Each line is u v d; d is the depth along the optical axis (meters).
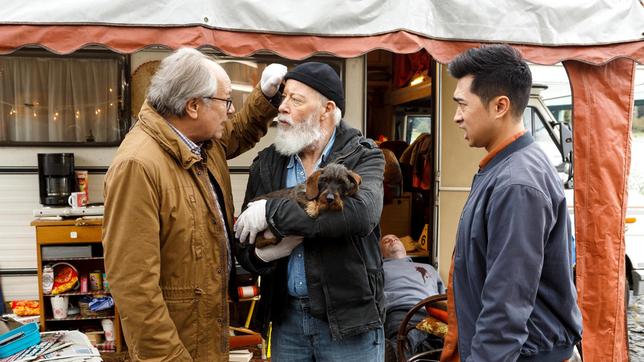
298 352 2.55
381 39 3.33
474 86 1.94
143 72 4.60
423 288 4.26
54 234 4.20
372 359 2.48
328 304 2.34
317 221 2.16
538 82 5.40
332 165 2.21
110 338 4.37
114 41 3.04
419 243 5.83
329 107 2.49
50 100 4.53
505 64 1.91
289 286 2.47
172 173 2.09
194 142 2.26
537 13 3.63
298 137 2.43
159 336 1.98
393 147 6.58
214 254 2.20
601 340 4.04
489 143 2.01
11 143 4.48
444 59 3.45
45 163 4.33
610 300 4.04
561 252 1.88
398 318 3.97
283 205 2.21
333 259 2.34
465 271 1.99
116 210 1.97
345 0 3.32
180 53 2.15
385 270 4.41
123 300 1.96
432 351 3.53
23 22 2.96
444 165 5.37
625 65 3.99
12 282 4.55
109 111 4.60
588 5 3.73
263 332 2.57
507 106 1.93
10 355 2.69
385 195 5.94
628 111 4.02
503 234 1.79
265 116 2.69
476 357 1.81
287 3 3.28
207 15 3.12
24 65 4.47
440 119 5.35
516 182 1.80
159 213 2.04
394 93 6.88
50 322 4.45
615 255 4.05
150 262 1.97
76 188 4.47
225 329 2.25
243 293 4.20
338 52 3.29
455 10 3.49
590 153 3.98
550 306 1.92
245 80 4.69
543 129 5.39
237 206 4.86
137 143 2.06
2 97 4.46
